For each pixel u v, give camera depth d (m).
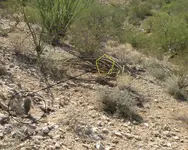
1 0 11.64
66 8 8.57
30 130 3.76
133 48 11.02
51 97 4.99
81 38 8.13
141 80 7.24
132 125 4.82
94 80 6.29
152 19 15.41
